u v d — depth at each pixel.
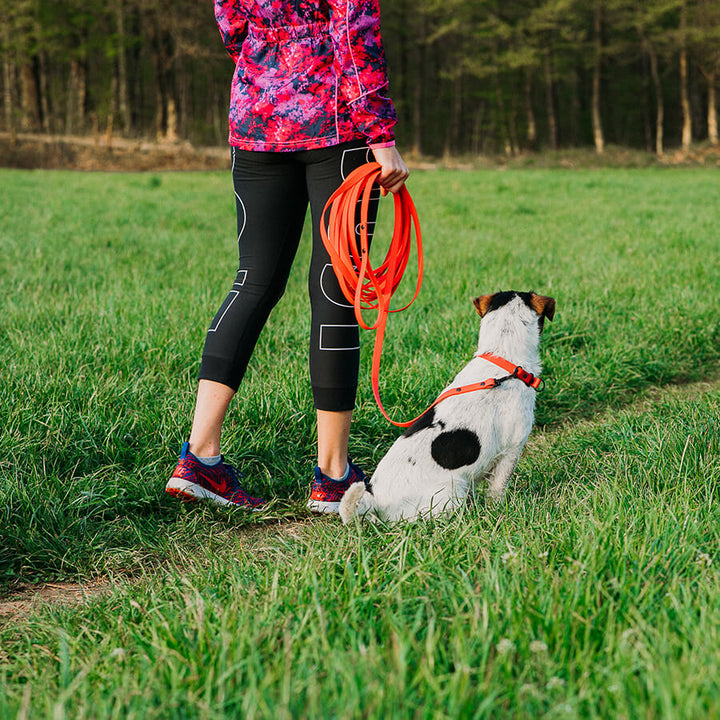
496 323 3.14
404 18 51.81
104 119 46.22
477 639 1.69
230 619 1.84
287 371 4.37
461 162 48.34
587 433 3.97
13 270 7.70
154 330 5.14
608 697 1.50
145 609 2.13
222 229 12.10
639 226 12.16
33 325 5.36
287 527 3.07
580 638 1.74
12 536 2.77
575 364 4.98
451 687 1.48
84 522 2.95
